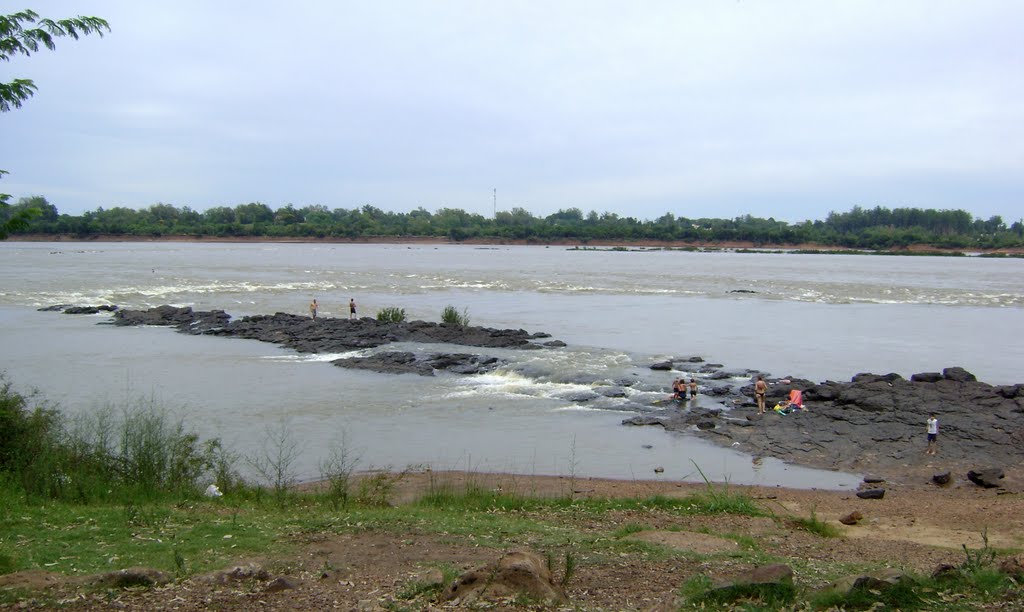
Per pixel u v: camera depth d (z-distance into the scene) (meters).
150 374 35.25
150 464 17.59
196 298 68.25
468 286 84.75
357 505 17.11
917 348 46.41
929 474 22.77
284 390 32.53
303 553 12.20
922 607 9.45
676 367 38.28
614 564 11.81
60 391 31.06
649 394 32.41
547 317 59.31
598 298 74.88
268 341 45.09
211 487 17.80
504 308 65.06
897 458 24.09
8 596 9.48
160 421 20.31
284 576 10.51
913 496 20.88
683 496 19.89
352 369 37.25
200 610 9.36
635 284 90.75
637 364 39.00
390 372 36.56
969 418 27.14
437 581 10.23
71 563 11.23
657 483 21.61
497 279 95.75
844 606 9.41
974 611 9.33
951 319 61.06
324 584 10.52
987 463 23.44
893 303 73.06
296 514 15.49
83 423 23.36
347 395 31.81
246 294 72.06
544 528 15.01
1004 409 27.81
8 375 34.22
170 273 95.31
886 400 29.25
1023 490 21.30
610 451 24.88
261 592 10.04
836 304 71.81
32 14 10.58
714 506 18.02
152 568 10.86
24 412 17.88
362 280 90.12
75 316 55.53
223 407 29.28
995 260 184.62
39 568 10.91
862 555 14.42
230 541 12.73
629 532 15.09
